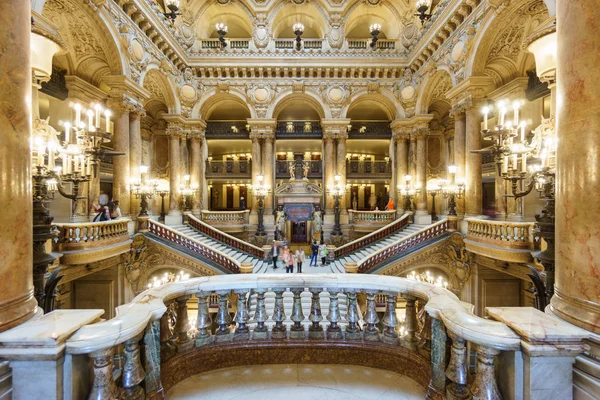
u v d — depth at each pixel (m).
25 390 2.25
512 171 6.18
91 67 14.07
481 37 11.92
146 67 14.50
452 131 21.02
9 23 2.46
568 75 2.54
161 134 22.09
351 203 25.53
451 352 2.86
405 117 19.69
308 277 4.02
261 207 19.42
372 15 20.69
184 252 13.83
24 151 2.56
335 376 3.55
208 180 22.86
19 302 2.49
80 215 13.77
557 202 2.69
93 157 6.53
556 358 2.26
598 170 2.29
